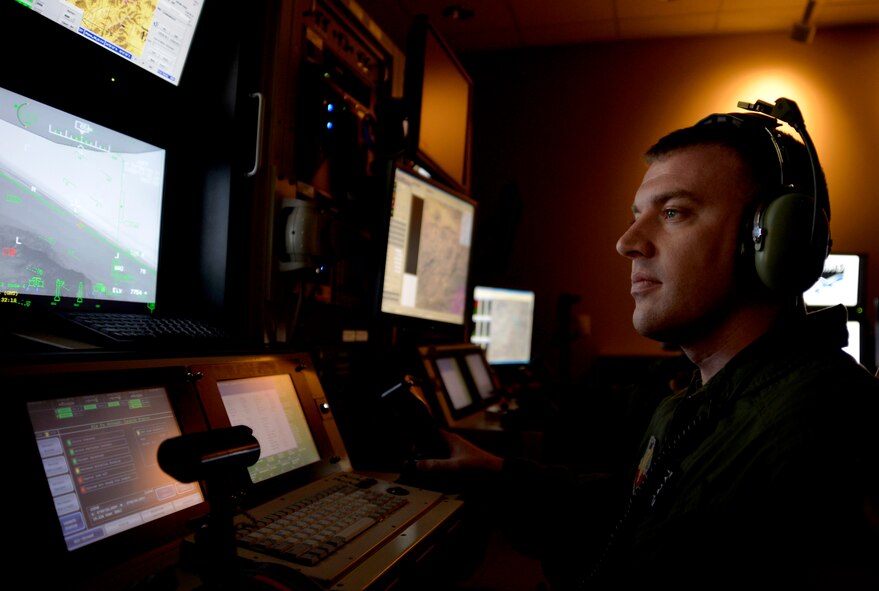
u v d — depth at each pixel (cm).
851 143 373
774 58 389
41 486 65
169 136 128
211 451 60
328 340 168
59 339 91
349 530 80
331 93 161
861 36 376
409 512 91
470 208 231
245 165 141
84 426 74
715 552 61
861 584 53
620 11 375
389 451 144
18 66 99
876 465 56
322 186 166
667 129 405
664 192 81
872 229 367
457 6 373
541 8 374
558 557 104
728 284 78
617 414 227
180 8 124
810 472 57
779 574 57
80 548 66
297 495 95
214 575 58
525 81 434
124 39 114
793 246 71
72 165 106
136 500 75
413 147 193
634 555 69
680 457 77
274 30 146
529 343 342
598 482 108
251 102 141
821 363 67
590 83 421
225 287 135
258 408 102
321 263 146
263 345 122
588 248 415
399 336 205
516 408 215
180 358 93
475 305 299
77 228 106
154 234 125
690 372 209
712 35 401
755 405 68
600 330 409
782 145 80
